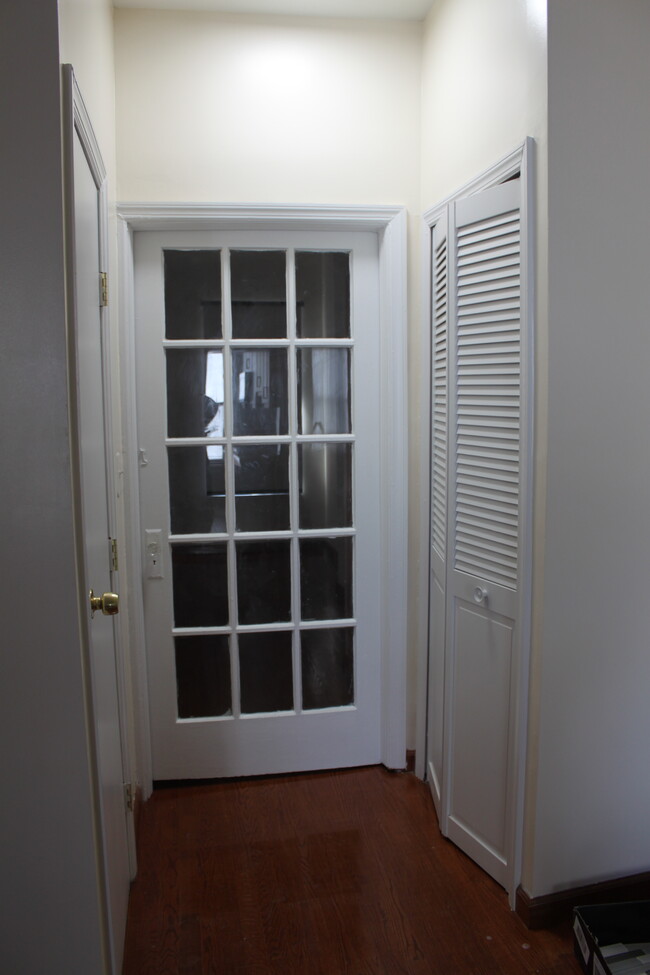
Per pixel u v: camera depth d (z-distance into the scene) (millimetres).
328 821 2262
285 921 1829
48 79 1128
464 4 1942
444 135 2117
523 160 1635
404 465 2396
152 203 2203
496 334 1814
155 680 2443
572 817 1783
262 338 2377
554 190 1575
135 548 2311
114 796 1661
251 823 2258
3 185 1138
